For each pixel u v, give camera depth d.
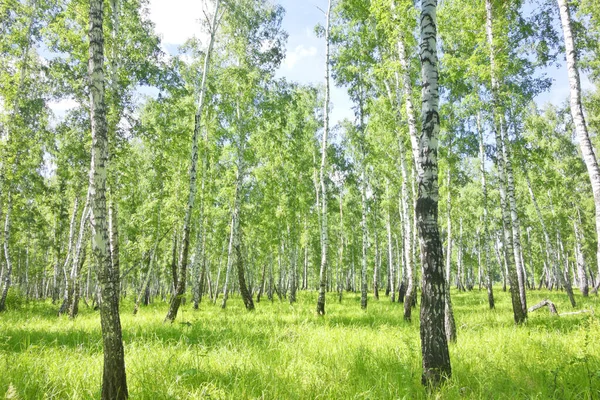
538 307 14.05
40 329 9.90
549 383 4.39
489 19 11.55
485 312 14.93
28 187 20.31
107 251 4.09
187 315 14.74
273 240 26.92
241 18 16.62
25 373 4.84
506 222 11.54
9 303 20.19
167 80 14.97
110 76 13.84
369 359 5.95
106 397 3.87
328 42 15.47
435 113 5.02
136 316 14.69
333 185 27.25
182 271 12.30
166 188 19.38
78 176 16.98
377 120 16.20
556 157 24.66
